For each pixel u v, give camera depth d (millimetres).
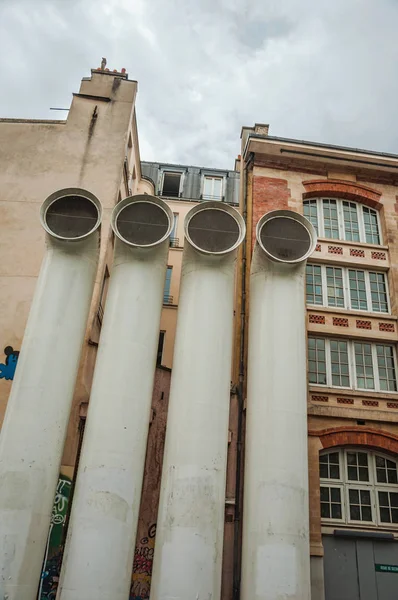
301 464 9773
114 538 8664
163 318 20516
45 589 10477
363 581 11711
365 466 12906
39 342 10008
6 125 15719
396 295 14719
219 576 8820
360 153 16406
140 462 9594
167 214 11398
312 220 15766
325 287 14930
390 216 15844
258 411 10227
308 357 13938
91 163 15344
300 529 9234
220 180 24484
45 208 11148
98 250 11531
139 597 11398
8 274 13570
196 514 8852
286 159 16047
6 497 8688
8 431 9250
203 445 9398
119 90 16719
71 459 11562
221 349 10367
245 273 14961
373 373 14016
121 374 9891
